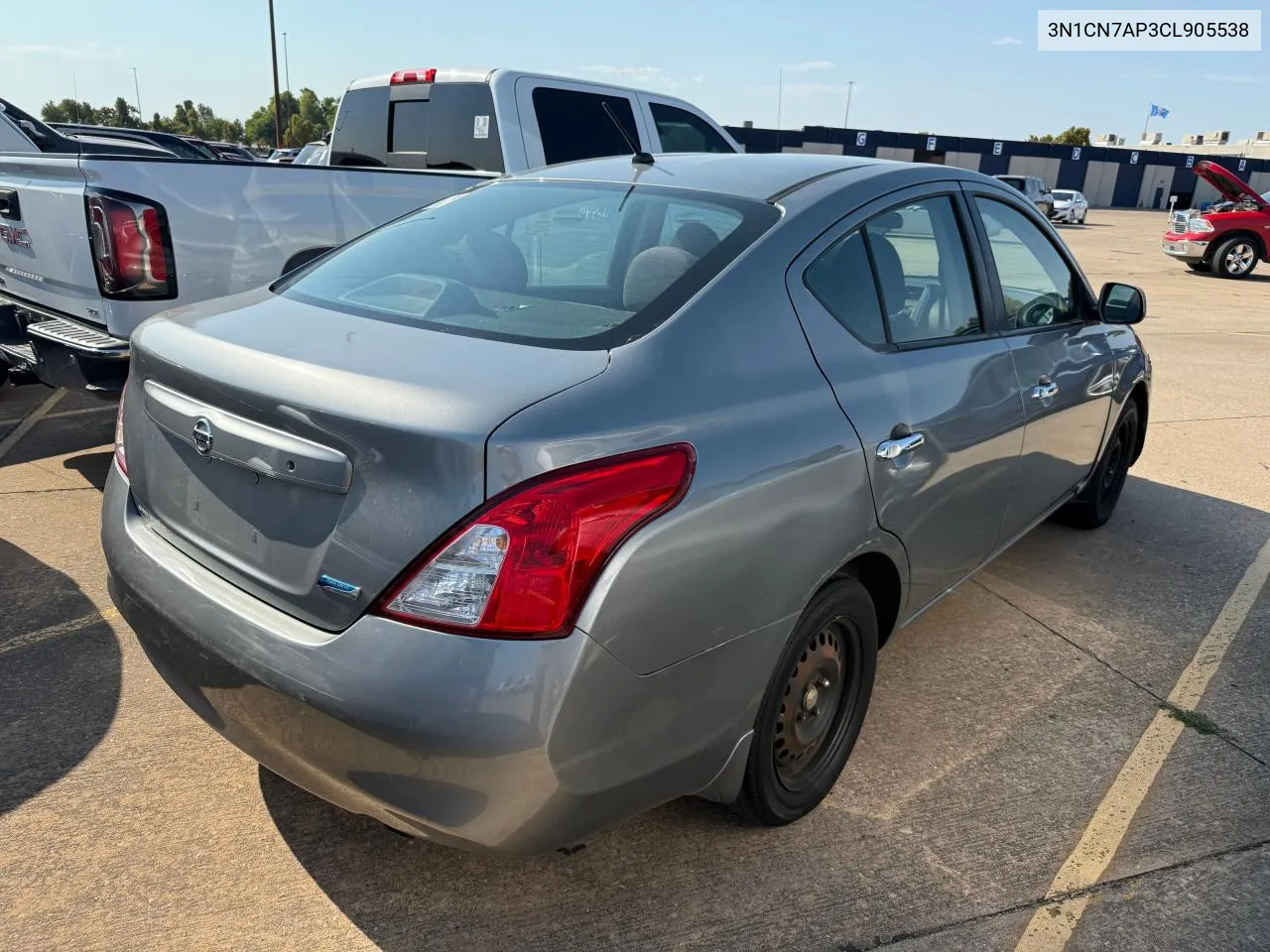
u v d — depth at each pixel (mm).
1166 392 8078
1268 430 6922
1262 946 2254
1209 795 2793
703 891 2348
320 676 1800
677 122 7316
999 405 3062
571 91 6578
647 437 1893
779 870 2424
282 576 1946
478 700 1707
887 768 2861
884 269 2701
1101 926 2291
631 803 1987
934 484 2730
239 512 2039
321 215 4934
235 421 2018
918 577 2842
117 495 2430
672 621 1912
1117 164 59344
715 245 2379
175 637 2076
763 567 2102
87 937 2143
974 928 2270
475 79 6332
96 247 4195
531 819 1818
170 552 2217
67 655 3271
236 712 1986
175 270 4371
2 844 2404
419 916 2244
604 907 2287
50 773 2680
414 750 1731
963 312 3080
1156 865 2500
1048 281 3703
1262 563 4504
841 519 2326
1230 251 17703
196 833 2475
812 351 2375
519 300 2328
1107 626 3834
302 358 2010
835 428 2309
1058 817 2672
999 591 4113
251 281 4691
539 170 3191
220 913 2227
